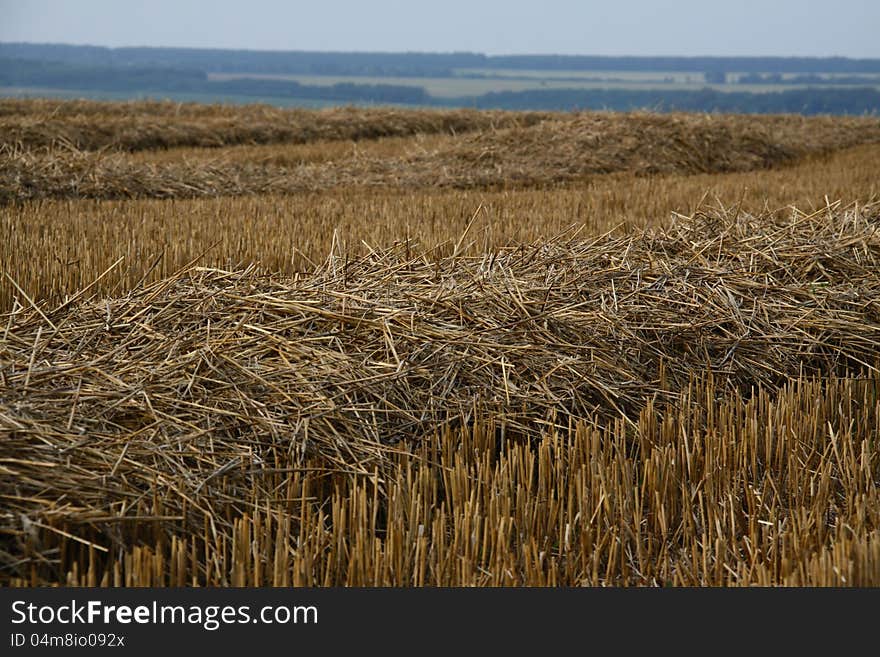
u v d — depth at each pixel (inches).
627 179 749.9
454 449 222.7
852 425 239.0
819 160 981.8
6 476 179.6
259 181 644.7
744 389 278.2
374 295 277.9
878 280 328.8
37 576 169.8
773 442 225.9
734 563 184.7
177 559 169.8
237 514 195.2
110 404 210.5
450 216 512.4
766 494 209.9
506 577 170.6
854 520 188.5
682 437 221.9
